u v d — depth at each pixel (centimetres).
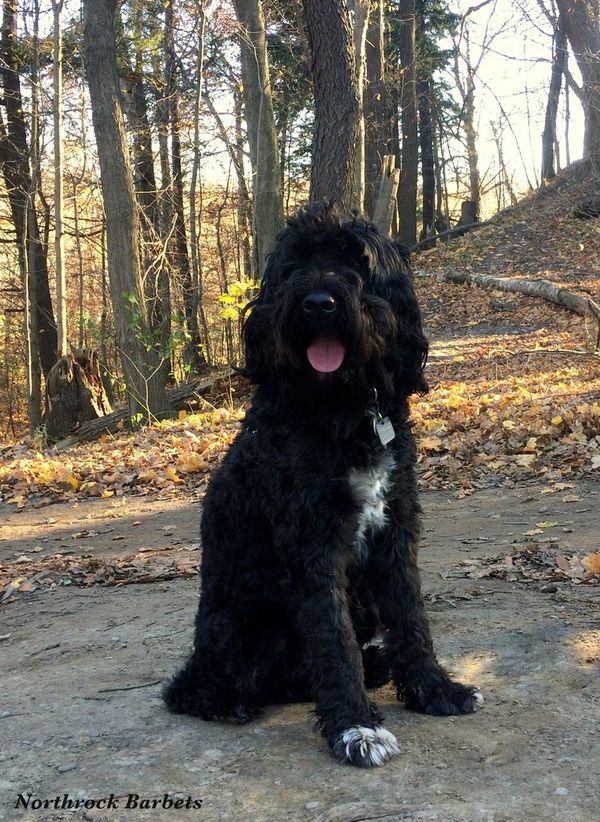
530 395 458
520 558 237
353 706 149
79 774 146
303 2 523
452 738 149
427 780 137
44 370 1011
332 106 523
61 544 322
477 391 516
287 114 1195
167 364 889
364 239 167
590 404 398
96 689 180
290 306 155
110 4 567
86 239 1045
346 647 151
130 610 231
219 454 425
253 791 138
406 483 161
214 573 165
